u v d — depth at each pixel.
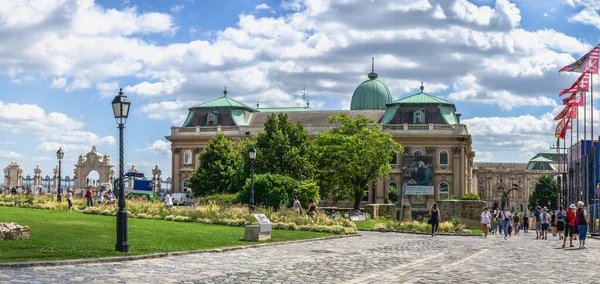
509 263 23.55
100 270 18.48
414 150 115.12
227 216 43.69
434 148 114.56
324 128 119.19
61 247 22.41
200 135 122.75
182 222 42.69
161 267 19.72
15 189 80.50
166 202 54.16
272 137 82.88
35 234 26.22
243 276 18.05
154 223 38.69
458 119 135.88
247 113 127.69
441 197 113.50
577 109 75.75
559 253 29.25
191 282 16.61
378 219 67.12
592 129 66.88
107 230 30.30
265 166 81.38
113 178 109.69
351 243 33.25
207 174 94.00
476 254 27.45
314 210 46.94
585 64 63.91
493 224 57.44
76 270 18.33
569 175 80.00
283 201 66.38
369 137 87.38
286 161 81.62
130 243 25.47
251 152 47.41
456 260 24.25
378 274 19.11
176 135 124.19
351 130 89.31
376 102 136.12
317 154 85.62
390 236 42.03
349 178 86.62
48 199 58.31
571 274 20.38
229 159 94.50
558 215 43.88
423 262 23.08
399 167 114.94
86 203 58.31
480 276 19.23
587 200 62.06
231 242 29.16
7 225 23.91
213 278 17.47
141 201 58.44
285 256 24.50
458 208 66.00
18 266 18.38
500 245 35.19
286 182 68.12
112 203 59.25
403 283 17.27
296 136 84.62
